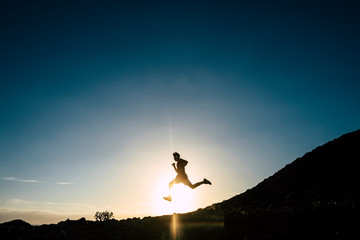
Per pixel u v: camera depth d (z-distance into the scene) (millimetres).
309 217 14156
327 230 12688
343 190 25109
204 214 19172
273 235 13414
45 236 15750
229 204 30562
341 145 37469
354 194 22297
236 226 14867
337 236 12078
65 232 17000
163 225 16719
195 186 11141
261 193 31453
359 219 12594
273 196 29562
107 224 19000
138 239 15352
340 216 13398
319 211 14414
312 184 29922
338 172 30953
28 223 19953
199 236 14469
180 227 16016
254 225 14703
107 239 15438
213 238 14102
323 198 22875
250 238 13539
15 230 16719
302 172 34375
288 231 13469
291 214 14953
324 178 30531
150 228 16703
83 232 17156
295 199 25562
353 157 33031
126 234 16172
